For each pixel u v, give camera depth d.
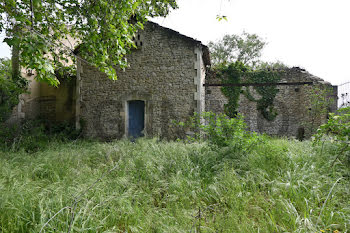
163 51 7.71
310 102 9.16
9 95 7.42
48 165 3.86
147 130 7.64
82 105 8.24
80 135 8.04
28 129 7.88
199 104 7.34
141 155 4.34
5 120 7.56
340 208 2.29
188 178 3.23
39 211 2.12
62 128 8.46
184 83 7.50
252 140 3.96
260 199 2.54
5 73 7.10
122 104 7.93
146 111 7.71
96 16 4.27
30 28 2.88
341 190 2.58
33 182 2.95
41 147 6.05
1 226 2.00
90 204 2.33
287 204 2.27
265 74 10.80
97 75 8.19
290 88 10.62
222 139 4.24
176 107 7.52
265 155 3.61
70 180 3.14
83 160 4.48
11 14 3.71
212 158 3.89
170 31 7.61
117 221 2.25
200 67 7.59
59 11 4.95
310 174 2.86
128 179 3.20
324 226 1.98
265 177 3.09
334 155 3.42
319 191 2.54
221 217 2.24
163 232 1.96
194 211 2.42
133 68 7.93
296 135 10.27
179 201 2.70
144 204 2.62
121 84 8.00
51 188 2.66
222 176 3.15
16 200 2.27
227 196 2.66
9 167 3.67
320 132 3.38
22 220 2.08
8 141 6.71
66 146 6.31
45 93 9.22
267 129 10.65
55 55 5.00
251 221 2.17
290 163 3.33
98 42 4.03
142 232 2.01
